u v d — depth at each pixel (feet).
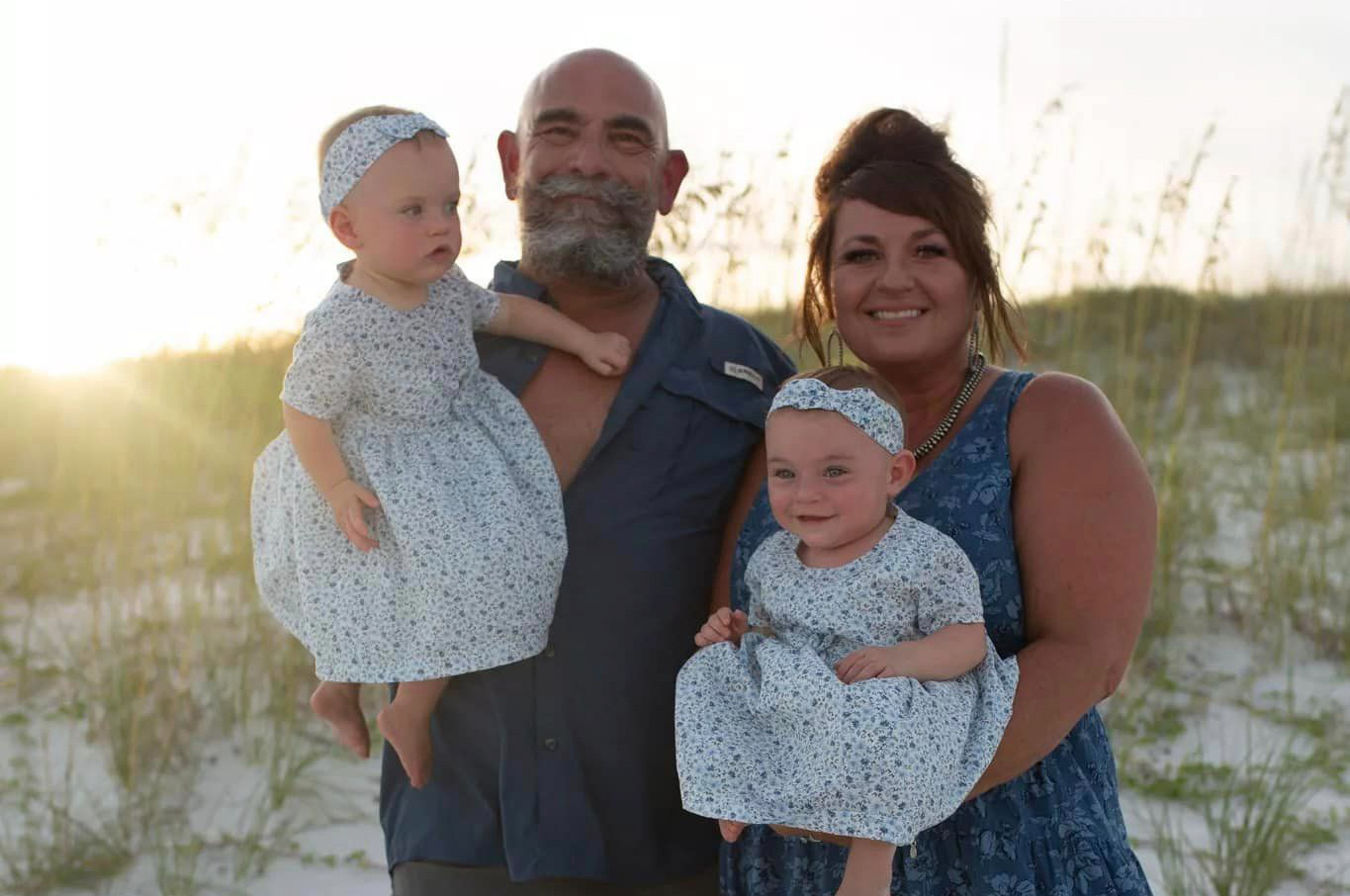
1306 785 15.92
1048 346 26.20
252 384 20.40
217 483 22.00
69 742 16.35
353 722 9.89
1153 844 14.76
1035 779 8.19
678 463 9.90
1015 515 8.43
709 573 10.00
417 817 9.80
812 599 7.95
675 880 9.81
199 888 13.99
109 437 21.84
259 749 16.92
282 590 9.40
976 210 8.81
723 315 10.66
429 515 8.74
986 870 8.03
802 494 7.89
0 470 27.20
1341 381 29.35
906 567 7.80
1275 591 20.72
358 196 8.66
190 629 18.45
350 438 8.97
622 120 10.06
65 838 14.48
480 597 8.73
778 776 7.55
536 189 10.18
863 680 7.42
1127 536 8.18
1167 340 30.32
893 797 7.23
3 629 20.95
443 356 9.07
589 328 10.41
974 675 7.81
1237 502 25.07
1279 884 13.89
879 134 9.01
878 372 9.08
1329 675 19.20
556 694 9.53
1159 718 17.92
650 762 9.66
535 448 9.40
